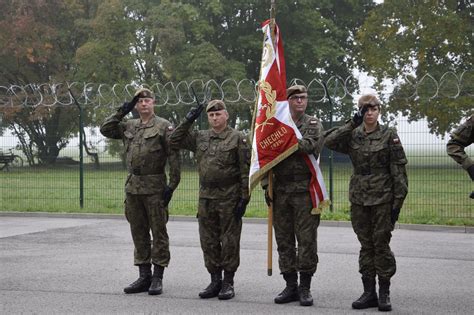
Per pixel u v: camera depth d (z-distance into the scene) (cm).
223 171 827
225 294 820
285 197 802
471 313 757
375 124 784
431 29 3353
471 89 1783
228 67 3762
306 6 4056
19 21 3828
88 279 931
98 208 1770
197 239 1298
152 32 3747
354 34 4341
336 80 1638
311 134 799
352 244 1230
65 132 1880
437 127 1733
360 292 858
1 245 1230
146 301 810
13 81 4147
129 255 1121
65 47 4166
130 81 3859
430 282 916
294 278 811
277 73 817
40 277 945
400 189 763
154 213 847
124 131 876
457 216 1544
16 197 1947
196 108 830
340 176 1648
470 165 712
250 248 1186
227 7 4044
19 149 1923
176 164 845
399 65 3428
